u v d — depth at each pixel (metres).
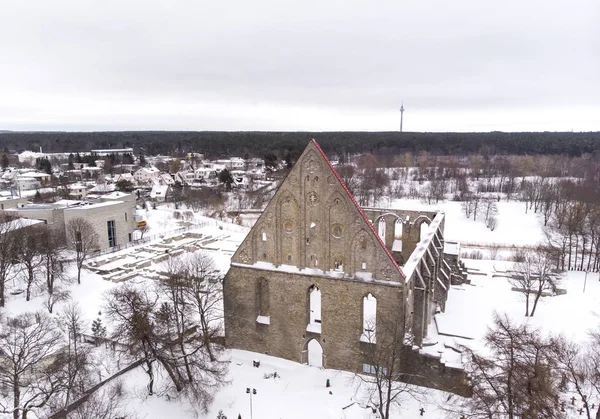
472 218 138.50
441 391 40.50
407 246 71.75
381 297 41.28
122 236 96.19
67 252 83.06
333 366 44.78
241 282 47.69
